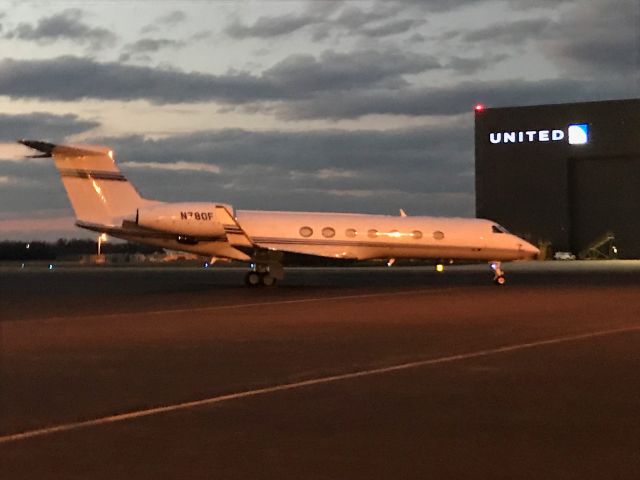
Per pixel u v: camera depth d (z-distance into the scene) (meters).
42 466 6.75
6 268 62.28
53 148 30.28
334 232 32.03
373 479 6.34
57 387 10.38
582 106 73.19
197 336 15.83
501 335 15.76
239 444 7.43
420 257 32.66
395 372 11.42
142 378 11.04
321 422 8.30
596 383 10.48
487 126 76.06
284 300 24.86
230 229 29.47
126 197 31.09
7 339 15.42
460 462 6.80
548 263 64.06
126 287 32.47
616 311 20.70
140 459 6.94
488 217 76.25
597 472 6.50
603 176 74.31
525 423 8.22
